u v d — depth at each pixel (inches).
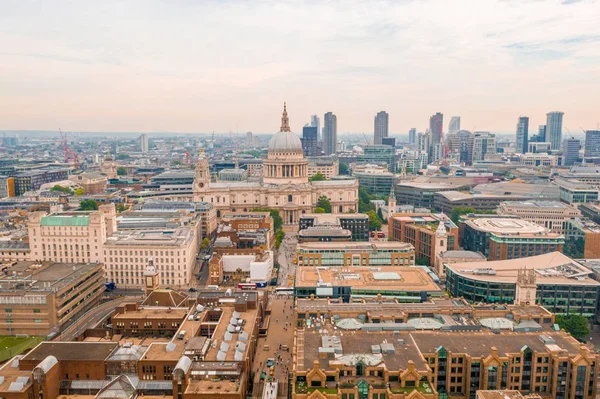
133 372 7032.5
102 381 6998.0
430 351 6717.5
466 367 6584.6
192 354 7150.6
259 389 7554.1
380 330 7460.6
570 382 6505.9
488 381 6491.1
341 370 6156.5
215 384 6515.8
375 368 6141.7
